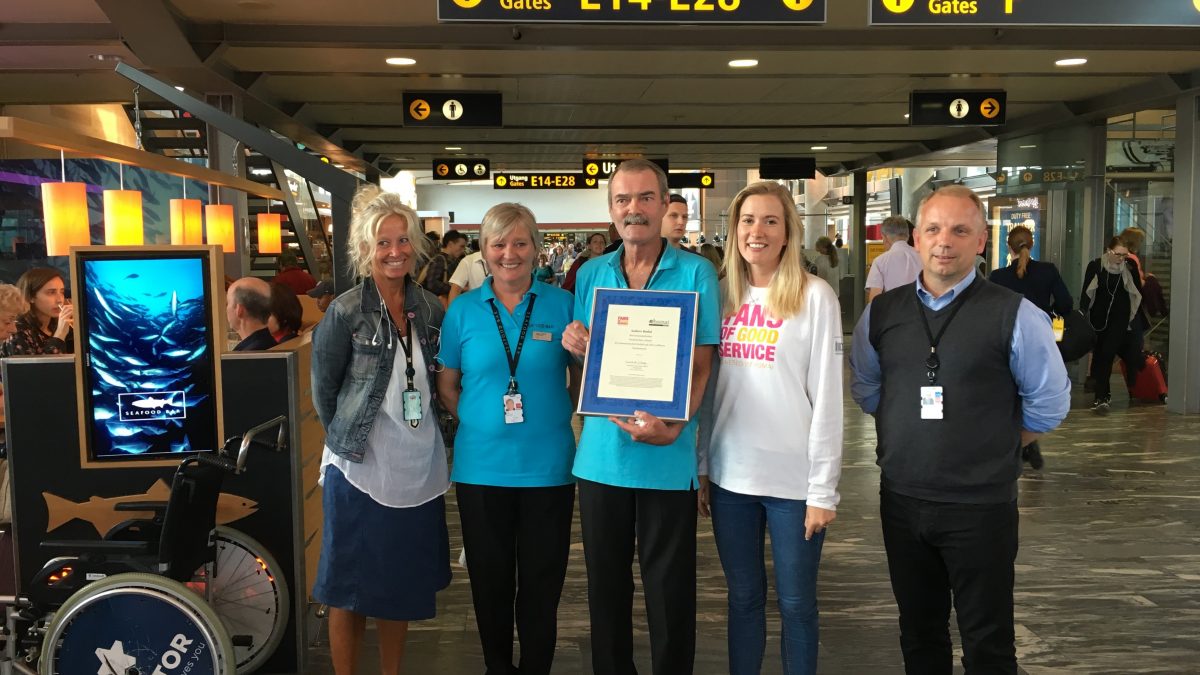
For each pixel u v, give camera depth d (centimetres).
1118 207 1103
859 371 305
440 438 333
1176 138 932
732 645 308
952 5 474
